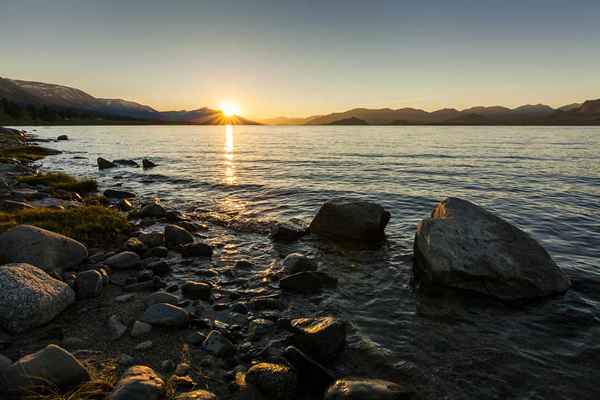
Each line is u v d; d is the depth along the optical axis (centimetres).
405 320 867
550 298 973
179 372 624
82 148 7394
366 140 11419
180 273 1131
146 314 802
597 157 5356
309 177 3509
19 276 780
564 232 1628
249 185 2998
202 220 1883
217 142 10369
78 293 909
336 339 714
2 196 2002
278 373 590
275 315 867
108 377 597
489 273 994
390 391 551
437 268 1041
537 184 3031
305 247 1431
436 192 2689
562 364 696
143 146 8269
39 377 529
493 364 694
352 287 1059
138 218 1856
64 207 1891
